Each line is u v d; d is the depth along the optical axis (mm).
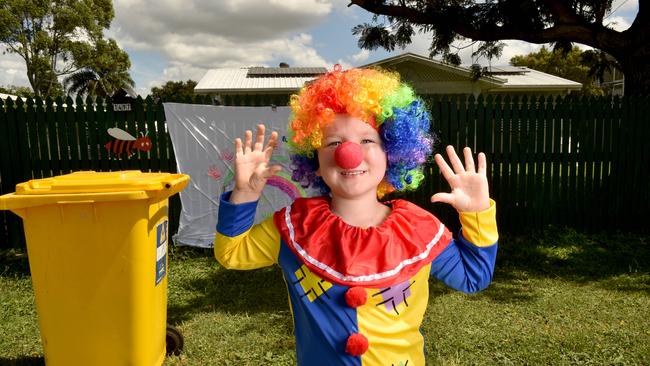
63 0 38312
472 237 1725
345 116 1723
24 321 4172
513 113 6703
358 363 1583
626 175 6961
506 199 6844
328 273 1609
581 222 6973
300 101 1859
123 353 2889
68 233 2770
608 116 6844
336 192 1750
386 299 1605
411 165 1905
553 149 6832
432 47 8906
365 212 1776
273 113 6074
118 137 6133
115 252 2803
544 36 7758
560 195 6902
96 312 2838
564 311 4312
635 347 3600
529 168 6812
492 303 4508
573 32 7660
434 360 3430
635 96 6891
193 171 6152
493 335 3811
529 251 6160
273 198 6113
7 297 4711
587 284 5066
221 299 4684
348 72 1804
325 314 1618
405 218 1741
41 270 2812
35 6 36906
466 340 3721
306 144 1845
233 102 6242
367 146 1737
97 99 6086
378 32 8820
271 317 4215
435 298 4648
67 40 39156
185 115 6094
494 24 7891
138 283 2867
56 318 2844
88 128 6113
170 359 3480
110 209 2773
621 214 7004
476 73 9750
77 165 6152
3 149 6074
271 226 1796
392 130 1779
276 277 5277
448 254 1742
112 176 2965
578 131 6824
